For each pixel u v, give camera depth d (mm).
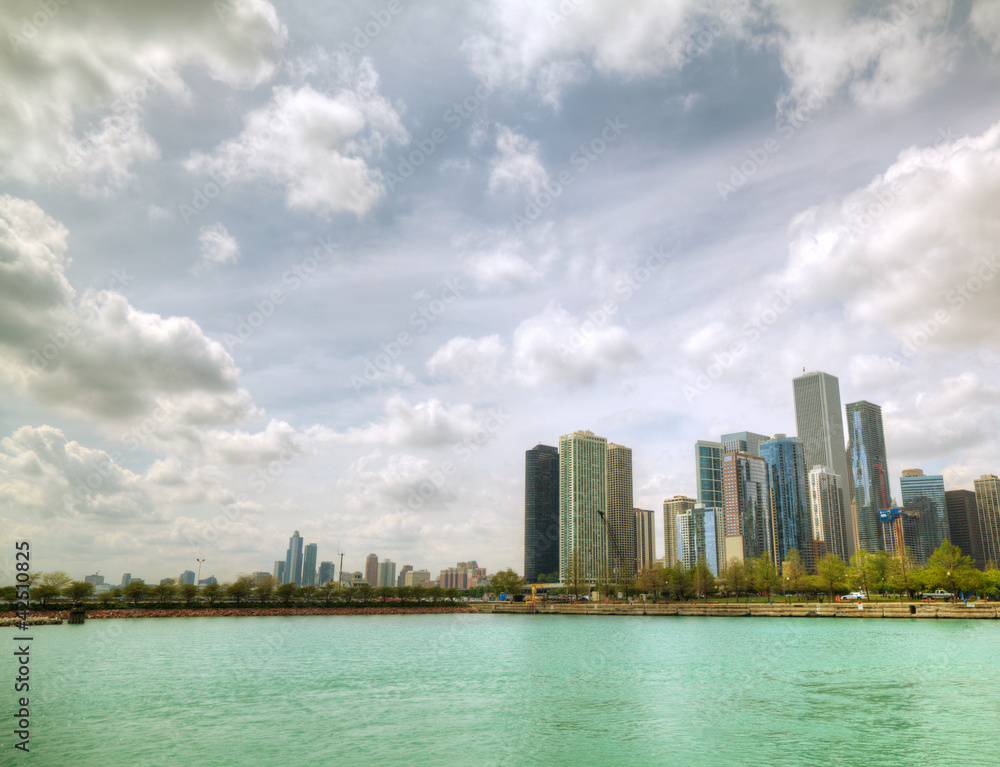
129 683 74250
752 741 46500
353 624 191375
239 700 63625
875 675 74562
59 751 44812
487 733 49562
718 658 92625
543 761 42375
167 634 145625
